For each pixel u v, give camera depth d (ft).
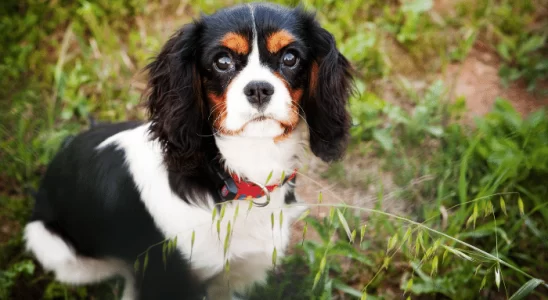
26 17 4.72
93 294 3.77
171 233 3.32
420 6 4.70
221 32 3.20
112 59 4.56
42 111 4.36
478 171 3.98
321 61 3.37
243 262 3.44
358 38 4.52
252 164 3.30
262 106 3.11
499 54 4.71
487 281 3.58
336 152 3.50
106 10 4.80
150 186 3.34
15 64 4.54
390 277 3.71
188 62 3.29
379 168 4.16
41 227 3.66
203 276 3.41
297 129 3.35
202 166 3.31
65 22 4.79
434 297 3.62
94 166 3.49
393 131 4.30
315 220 3.64
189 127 3.30
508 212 3.82
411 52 4.66
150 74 3.41
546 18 4.85
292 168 3.40
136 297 3.49
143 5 4.84
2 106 4.38
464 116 4.36
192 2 4.85
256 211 3.36
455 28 4.83
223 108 3.19
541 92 4.48
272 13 3.22
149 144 3.40
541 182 3.90
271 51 3.19
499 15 4.83
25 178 4.10
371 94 4.32
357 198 4.04
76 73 4.47
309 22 3.33
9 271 3.73
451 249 2.98
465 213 3.70
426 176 4.04
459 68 4.65
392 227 3.81
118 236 3.46
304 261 3.74
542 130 4.00
